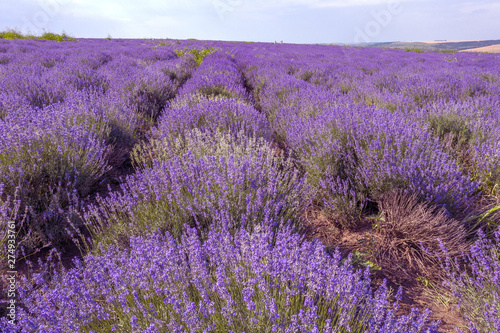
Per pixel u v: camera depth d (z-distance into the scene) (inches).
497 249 88.0
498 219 109.7
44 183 117.3
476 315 75.8
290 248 85.8
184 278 73.8
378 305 65.1
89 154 134.0
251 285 67.3
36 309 64.5
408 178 120.3
